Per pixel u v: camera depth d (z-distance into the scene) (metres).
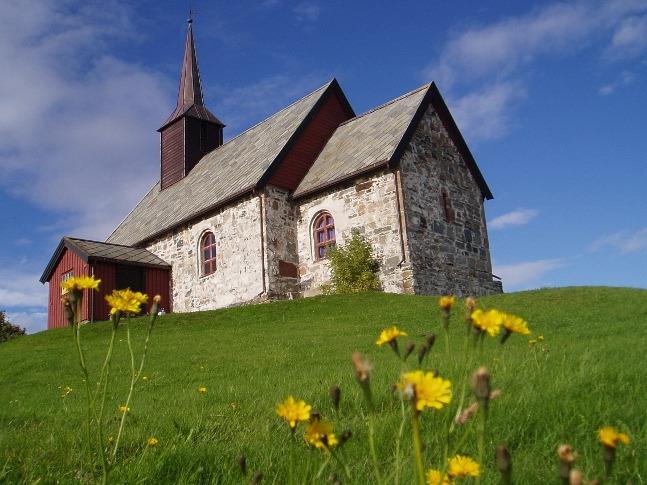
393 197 20.52
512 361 6.08
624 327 10.56
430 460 3.05
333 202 22.14
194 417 5.23
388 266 20.22
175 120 32.34
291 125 25.73
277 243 22.45
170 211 28.02
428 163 22.33
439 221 21.88
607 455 1.56
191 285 25.14
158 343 14.80
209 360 11.47
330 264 21.27
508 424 3.80
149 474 3.39
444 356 7.27
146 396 7.74
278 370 9.41
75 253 25.50
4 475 3.32
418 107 22.47
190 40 34.56
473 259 23.02
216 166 28.94
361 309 17.48
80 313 2.33
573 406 4.02
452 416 3.82
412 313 15.94
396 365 6.98
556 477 2.93
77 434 4.61
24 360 13.59
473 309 1.89
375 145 22.16
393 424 4.01
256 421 4.98
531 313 13.92
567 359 6.08
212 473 3.49
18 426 5.88
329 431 1.80
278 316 17.86
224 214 24.02
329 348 11.65
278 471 3.32
